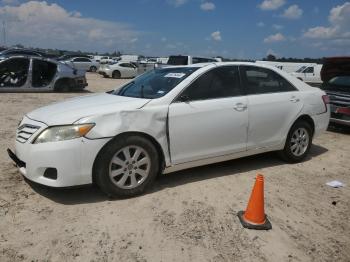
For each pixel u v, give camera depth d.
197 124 4.82
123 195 4.42
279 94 5.76
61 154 4.02
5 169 5.23
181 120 4.69
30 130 4.28
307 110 6.07
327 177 5.63
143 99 4.68
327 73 10.20
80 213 4.04
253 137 5.46
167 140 4.64
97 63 37.91
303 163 6.26
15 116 9.60
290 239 3.74
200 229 3.83
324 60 10.15
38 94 14.78
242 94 5.36
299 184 5.26
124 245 3.48
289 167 6.00
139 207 4.25
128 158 4.37
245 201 4.57
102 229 3.73
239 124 5.23
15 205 4.15
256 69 5.64
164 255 3.36
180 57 20.52
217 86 5.14
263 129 5.55
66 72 15.99
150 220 3.96
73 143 4.04
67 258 3.24
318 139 8.34
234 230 3.84
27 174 4.21
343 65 9.71
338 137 8.68
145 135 4.48
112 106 4.39
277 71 5.91
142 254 3.35
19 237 3.52
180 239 3.62
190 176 5.34
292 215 4.27
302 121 6.09
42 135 4.12
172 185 4.96
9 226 3.70
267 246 3.58
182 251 3.43
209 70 5.11
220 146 5.12
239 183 5.15
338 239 3.79
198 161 4.98
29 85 15.16
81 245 3.44
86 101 4.84
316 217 4.25
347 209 4.51
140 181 4.51
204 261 3.29
